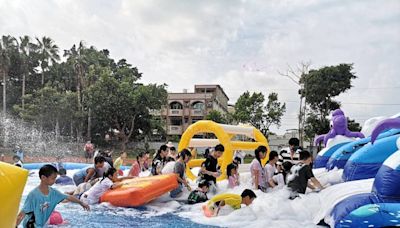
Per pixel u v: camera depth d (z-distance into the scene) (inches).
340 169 314.2
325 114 1378.0
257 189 299.9
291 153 351.6
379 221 175.6
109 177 299.1
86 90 1438.2
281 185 291.1
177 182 297.0
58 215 216.2
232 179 330.0
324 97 1353.3
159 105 1443.2
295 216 225.8
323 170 354.0
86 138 1514.5
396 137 262.4
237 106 1588.3
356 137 398.0
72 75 1696.6
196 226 215.2
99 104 1374.3
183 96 1852.9
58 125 1453.0
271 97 1561.3
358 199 189.9
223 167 382.6
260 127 1565.0
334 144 393.4
